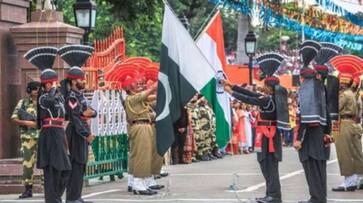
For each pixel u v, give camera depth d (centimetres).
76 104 1405
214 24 1587
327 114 1412
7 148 1733
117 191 1673
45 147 1354
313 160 1395
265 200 1425
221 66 1579
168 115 1469
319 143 1391
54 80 1369
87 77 1789
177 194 1605
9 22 1759
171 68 1473
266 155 1419
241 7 1936
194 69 1477
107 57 1920
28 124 1557
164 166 2339
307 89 1393
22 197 1571
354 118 1636
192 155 2498
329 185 1761
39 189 1655
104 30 3145
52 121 1356
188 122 2438
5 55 1738
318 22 2295
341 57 1647
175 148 2408
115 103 1881
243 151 2936
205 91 1486
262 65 1424
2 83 1725
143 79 1661
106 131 1839
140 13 3016
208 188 1714
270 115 1415
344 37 2558
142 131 1596
